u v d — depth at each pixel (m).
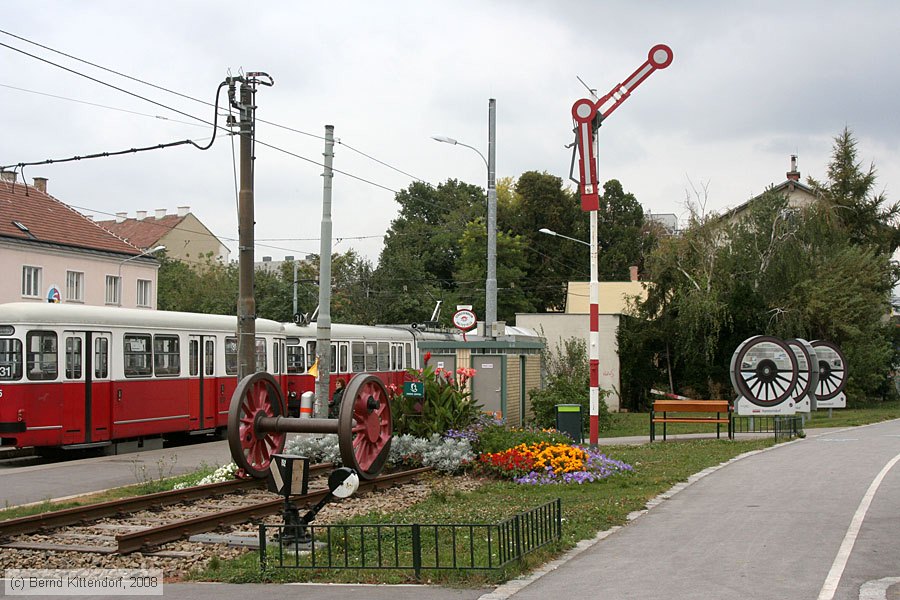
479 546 10.12
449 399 18.55
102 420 21.81
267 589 8.55
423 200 77.62
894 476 15.73
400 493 14.84
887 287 50.34
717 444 22.59
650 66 18.19
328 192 20.53
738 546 10.08
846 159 55.44
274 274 62.03
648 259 44.31
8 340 20.53
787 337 40.16
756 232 42.88
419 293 54.72
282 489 9.80
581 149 18.39
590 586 8.34
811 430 27.64
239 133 18.44
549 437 18.17
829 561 9.27
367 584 8.61
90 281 43.97
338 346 32.31
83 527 12.04
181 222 79.25
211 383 25.78
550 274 73.62
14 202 42.41
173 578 9.23
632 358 43.19
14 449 23.22
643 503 13.14
